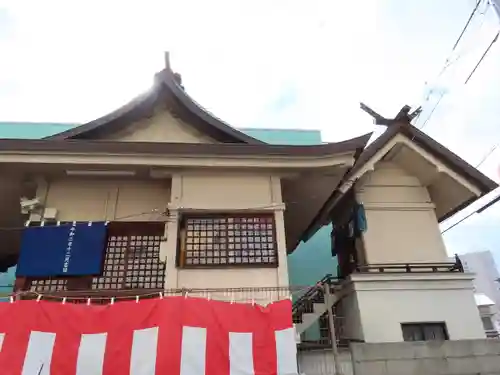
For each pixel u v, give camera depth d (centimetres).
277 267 1011
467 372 909
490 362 923
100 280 1032
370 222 1423
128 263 1062
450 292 1250
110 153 1038
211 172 1114
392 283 1238
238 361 806
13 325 789
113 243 1086
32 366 761
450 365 910
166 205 1141
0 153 1012
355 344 912
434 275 1253
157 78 1243
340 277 1438
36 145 1013
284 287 952
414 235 1417
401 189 1491
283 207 1083
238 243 1044
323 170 1134
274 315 860
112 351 788
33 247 1003
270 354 820
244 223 1071
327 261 2100
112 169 1088
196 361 792
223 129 1220
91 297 969
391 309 1202
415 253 1388
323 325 1353
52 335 791
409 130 1371
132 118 1252
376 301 1209
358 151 1132
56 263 984
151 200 1151
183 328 817
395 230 1418
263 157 1085
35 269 976
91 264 984
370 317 1183
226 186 1103
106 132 1236
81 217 1108
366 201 1452
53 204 1114
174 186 1082
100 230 1027
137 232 1105
